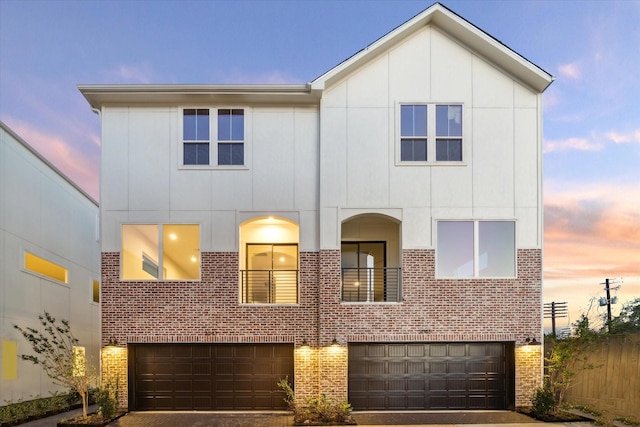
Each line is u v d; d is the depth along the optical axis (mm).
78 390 12250
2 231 14414
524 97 13898
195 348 13453
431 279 13312
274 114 13938
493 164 13695
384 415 12680
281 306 13398
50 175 17734
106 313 13219
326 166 13586
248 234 15125
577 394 13508
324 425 11578
